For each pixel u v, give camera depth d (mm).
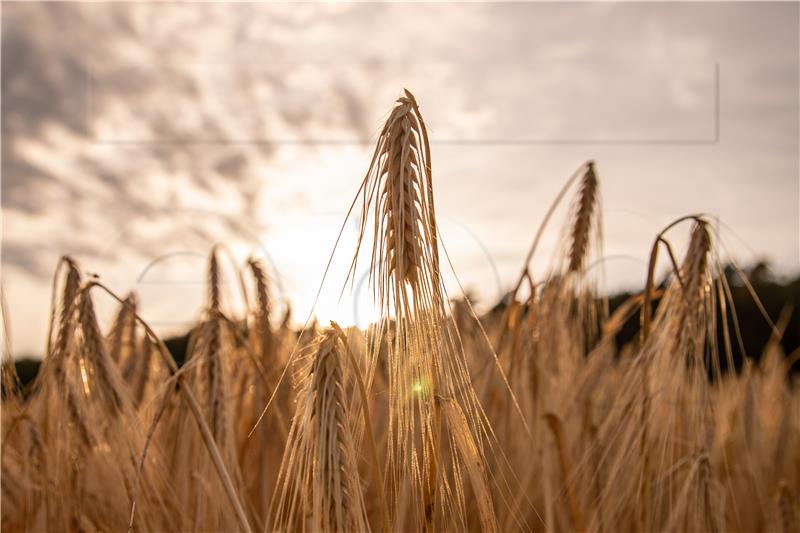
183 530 429
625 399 461
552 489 533
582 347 559
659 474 449
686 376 445
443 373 309
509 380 528
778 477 673
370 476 457
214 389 448
